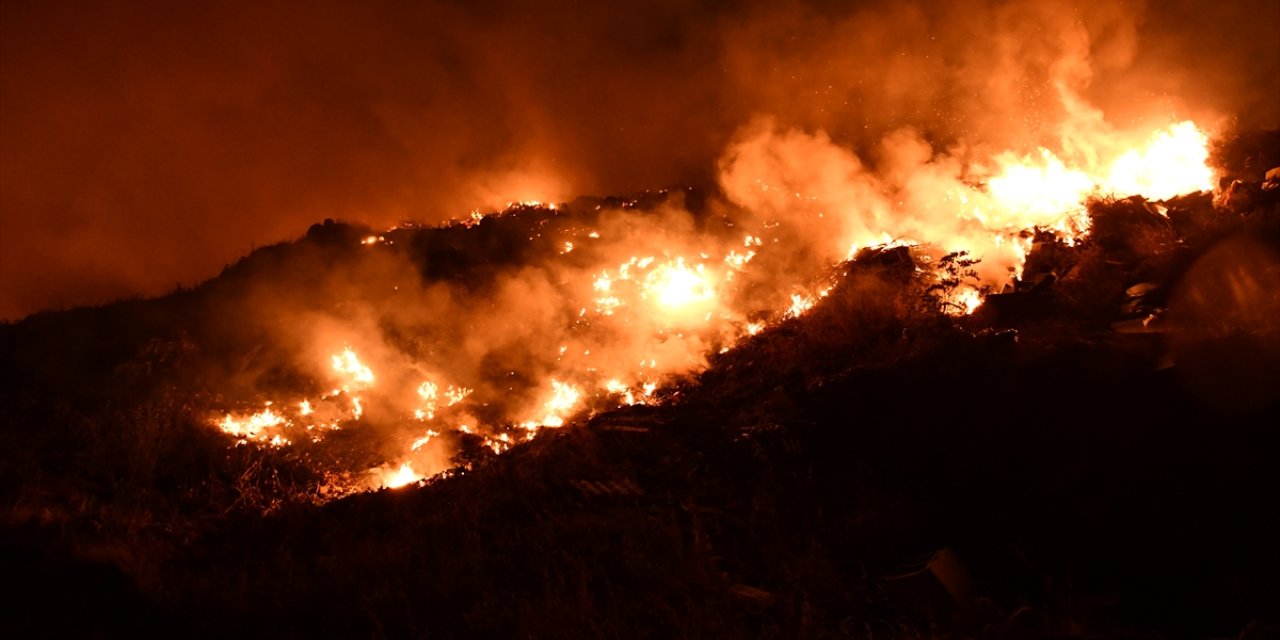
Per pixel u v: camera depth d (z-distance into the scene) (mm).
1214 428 7488
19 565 8523
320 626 7617
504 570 8188
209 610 8008
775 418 9555
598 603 7477
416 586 7996
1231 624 6199
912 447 8508
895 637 6477
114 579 8414
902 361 9250
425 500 10133
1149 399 7844
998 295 10375
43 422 12211
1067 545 7246
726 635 6637
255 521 10273
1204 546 6848
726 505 8570
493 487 9930
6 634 7531
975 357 8859
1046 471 7809
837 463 8617
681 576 7555
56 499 10375
